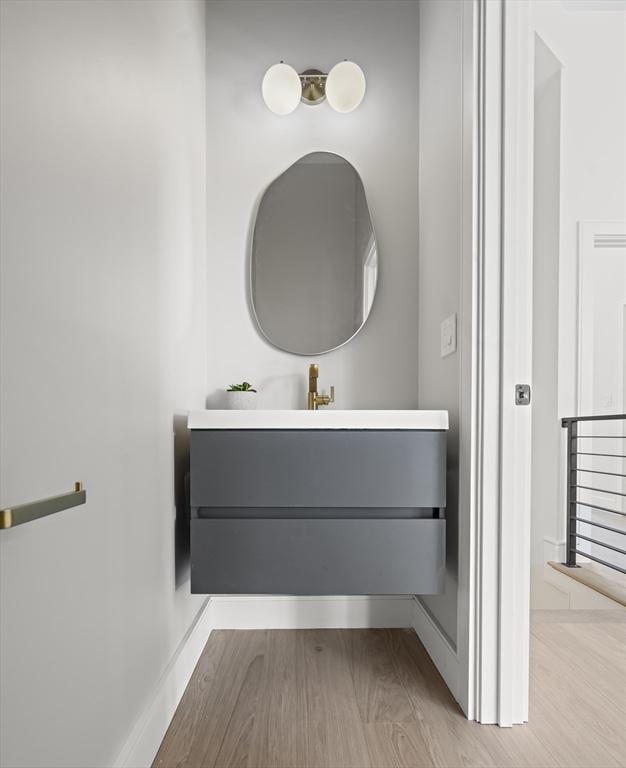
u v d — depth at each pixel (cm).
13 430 75
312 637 213
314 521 163
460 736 145
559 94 342
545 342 357
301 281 231
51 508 73
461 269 167
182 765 133
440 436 165
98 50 107
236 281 230
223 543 162
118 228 118
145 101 139
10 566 73
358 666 187
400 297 233
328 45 234
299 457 163
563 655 197
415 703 162
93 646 102
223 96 231
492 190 156
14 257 75
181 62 183
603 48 344
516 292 156
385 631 220
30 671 78
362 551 163
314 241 232
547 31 341
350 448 163
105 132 111
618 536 408
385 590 163
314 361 232
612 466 431
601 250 404
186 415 186
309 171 233
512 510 154
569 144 346
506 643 151
